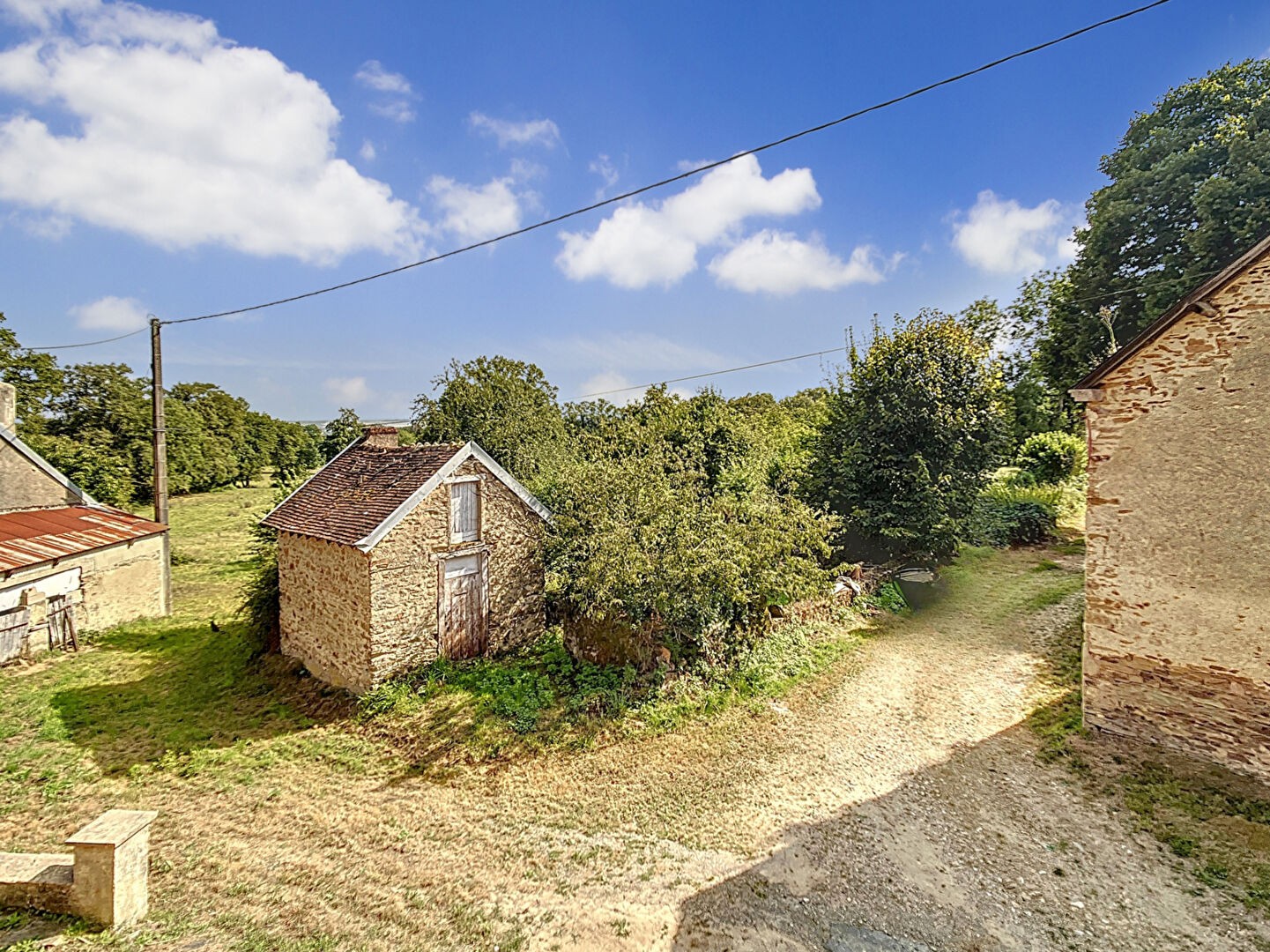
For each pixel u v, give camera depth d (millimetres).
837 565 16672
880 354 16703
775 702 10102
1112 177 19750
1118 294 17859
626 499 11664
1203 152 16047
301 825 7301
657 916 5566
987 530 18484
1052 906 5578
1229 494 7234
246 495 49969
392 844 6887
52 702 11133
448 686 10688
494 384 24344
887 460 16000
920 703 9938
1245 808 6668
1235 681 7254
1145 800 6977
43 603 13812
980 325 19219
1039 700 9703
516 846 6770
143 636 15367
